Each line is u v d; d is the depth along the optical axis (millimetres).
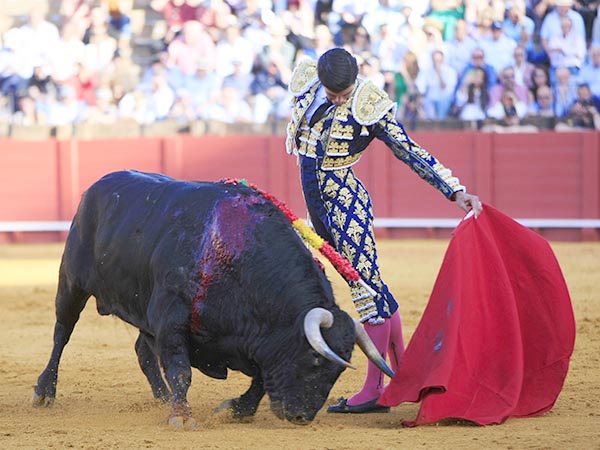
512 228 10859
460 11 32312
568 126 32344
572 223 32156
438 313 10445
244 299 9578
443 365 9953
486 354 10445
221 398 12188
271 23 33656
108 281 10844
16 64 34438
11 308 20609
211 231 9844
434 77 32094
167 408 11516
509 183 32312
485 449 8961
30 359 15289
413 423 10031
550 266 10766
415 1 32469
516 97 32250
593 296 20766
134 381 13461
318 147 10812
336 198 10891
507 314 10469
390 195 32969
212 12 33875
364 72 31781
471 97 32281
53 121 34344
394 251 29641
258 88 33719
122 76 34281
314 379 9172
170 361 9898
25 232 34031
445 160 32281
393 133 10719
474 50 32062
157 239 10203
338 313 9305
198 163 33188
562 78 32188
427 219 32812
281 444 9273
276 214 9992
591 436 9391
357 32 32594
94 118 34281
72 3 34938
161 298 9938
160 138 33250
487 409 10141
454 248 10562
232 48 33500
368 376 11180
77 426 10539
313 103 10812
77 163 33719
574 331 10742
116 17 35062
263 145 32938
